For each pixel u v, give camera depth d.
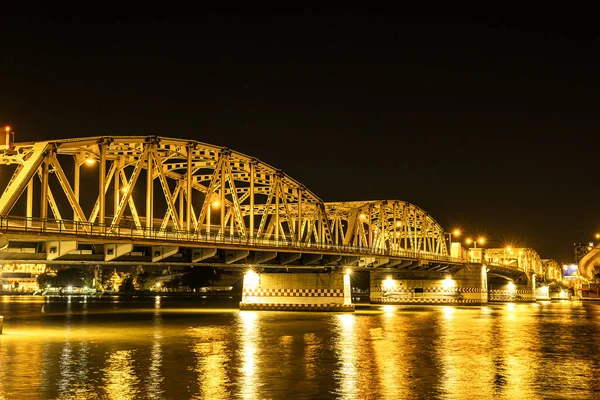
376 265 97.06
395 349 40.50
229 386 27.09
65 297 171.12
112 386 26.91
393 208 110.50
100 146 51.25
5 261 45.31
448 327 59.59
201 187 69.19
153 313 80.00
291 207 90.19
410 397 25.20
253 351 38.84
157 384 27.44
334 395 25.44
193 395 25.17
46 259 46.56
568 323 68.50
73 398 24.50
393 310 94.62
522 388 27.34
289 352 38.44
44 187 45.91
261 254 69.00
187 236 57.31
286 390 26.30
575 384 28.42
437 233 132.88
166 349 39.47
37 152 46.03
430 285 123.56
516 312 97.00
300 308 82.94
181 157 61.50
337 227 99.88
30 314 78.56
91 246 50.38
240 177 75.25
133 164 61.00
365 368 32.25
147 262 55.38
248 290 84.94
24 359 34.72
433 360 35.50
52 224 52.41
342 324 60.44
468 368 32.69
